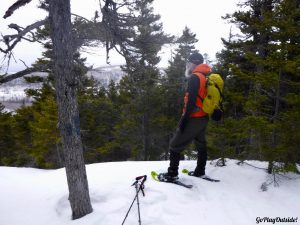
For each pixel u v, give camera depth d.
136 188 5.34
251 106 6.37
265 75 6.10
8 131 31.62
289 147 6.00
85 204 5.07
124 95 24.23
